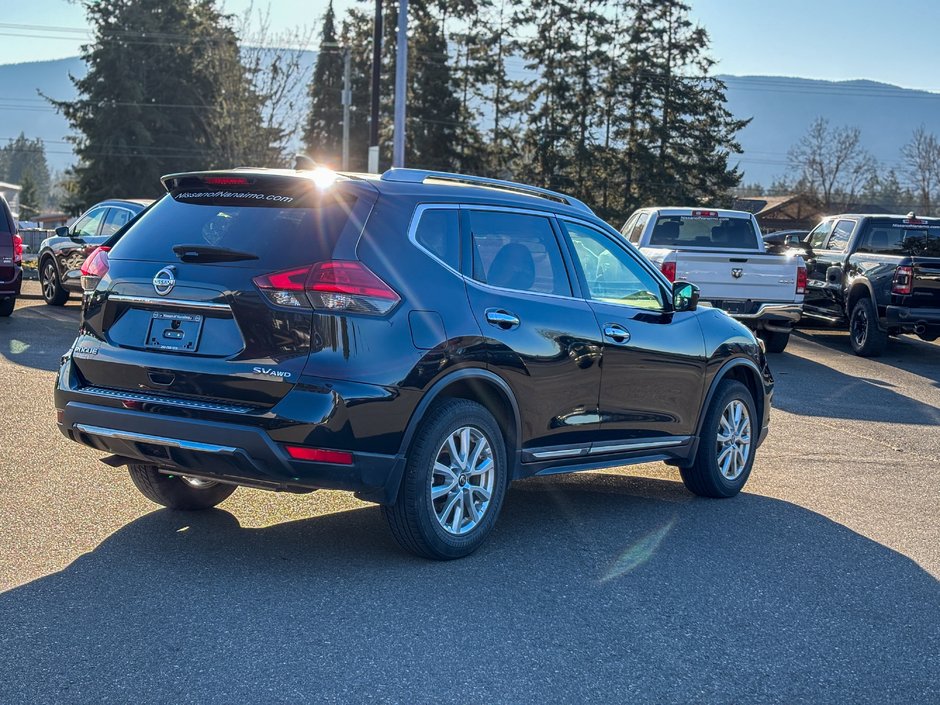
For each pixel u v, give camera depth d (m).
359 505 6.22
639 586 4.98
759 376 7.27
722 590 4.99
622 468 7.93
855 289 16.20
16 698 3.46
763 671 4.04
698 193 63.75
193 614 4.30
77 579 4.67
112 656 3.84
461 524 5.22
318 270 4.65
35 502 5.89
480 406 5.21
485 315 5.21
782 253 15.88
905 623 4.67
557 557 5.38
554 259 5.83
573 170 62.50
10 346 12.12
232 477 4.86
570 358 5.68
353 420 4.62
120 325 5.05
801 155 90.12
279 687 3.63
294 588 4.68
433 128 61.84
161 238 5.08
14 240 15.12
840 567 5.49
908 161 91.44
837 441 9.32
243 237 4.85
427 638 4.16
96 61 58.94
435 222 5.19
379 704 3.54
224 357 4.72
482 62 63.16
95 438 5.01
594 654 4.10
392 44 61.91
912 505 7.07
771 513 6.62
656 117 62.25
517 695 3.68
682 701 3.73
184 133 60.03
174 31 60.41
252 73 46.47
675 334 6.52
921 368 15.03
